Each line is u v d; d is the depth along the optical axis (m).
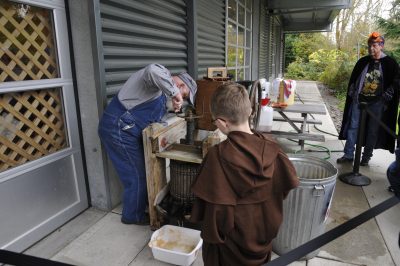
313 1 8.51
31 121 2.17
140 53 2.84
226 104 1.18
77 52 2.33
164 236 2.19
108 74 2.46
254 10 7.88
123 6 2.58
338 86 13.59
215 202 1.06
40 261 0.95
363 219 1.17
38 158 2.19
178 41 3.63
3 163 1.99
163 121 2.44
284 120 4.74
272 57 12.35
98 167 2.56
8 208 1.99
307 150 4.52
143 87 2.22
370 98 3.58
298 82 17.12
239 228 1.11
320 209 1.99
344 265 2.07
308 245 1.07
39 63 2.15
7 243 2.00
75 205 2.54
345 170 3.75
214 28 4.73
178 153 2.25
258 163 1.09
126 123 2.21
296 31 17.19
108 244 2.22
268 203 1.13
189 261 1.97
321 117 6.88
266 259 1.25
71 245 2.20
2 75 1.93
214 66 4.88
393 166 3.05
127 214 2.43
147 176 2.27
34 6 2.07
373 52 3.50
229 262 1.20
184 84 2.62
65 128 2.41
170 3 3.33
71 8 2.25
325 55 20.33
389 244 2.29
